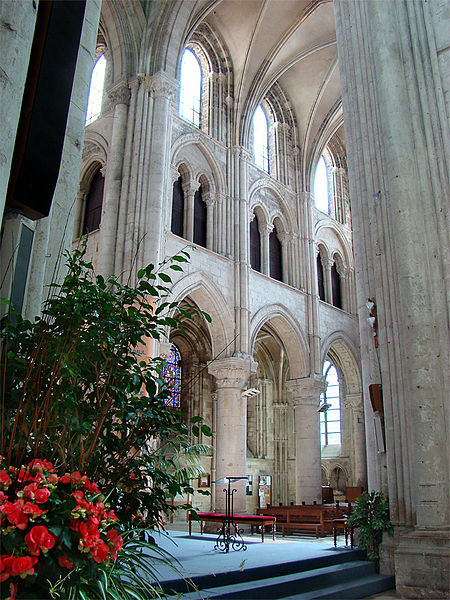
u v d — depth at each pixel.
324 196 31.56
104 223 19.03
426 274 9.02
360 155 11.11
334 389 31.98
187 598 5.95
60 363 3.42
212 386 27.64
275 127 28.22
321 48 26.56
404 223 9.26
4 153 3.22
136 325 3.98
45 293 5.21
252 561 8.66
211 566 7.99
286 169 28.09
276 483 29.45
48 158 4.20
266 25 24.55
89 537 2.80
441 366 8.60
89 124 22.22
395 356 9.59
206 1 22.20
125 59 21.34
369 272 10.57
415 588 7.82
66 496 2.98
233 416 20.86
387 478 9.68
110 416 3.91
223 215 23.03
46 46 4.04
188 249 20.72
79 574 2.81
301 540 17.38
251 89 25.52
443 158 9.58
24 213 4.41
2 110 3.24
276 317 24.56
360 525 9.84
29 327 3.64
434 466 8.13
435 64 10.10
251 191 25.20
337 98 28.59
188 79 24.41
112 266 18.50
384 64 10.24
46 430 3.56
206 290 21.12
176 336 27.31
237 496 20.19
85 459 3.53
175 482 3.95
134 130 20.11
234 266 22.67
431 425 8.28
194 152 22.78
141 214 18.77
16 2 3.46
